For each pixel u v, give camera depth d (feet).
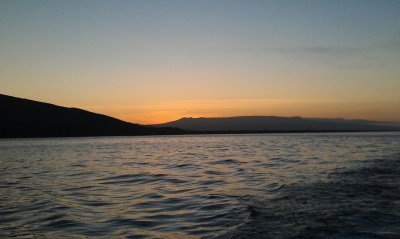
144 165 93.40
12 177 71.26
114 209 41.60
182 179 66.13
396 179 56.65
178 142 272.10
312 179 59.62
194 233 31.40
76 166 92.38
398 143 199.52
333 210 36.76
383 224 31.55
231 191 51.85
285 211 37.09
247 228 31.45
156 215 38.50
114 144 241.96
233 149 162.09
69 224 34.88
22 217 37.68
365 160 91.86
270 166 84.28
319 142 226.17
